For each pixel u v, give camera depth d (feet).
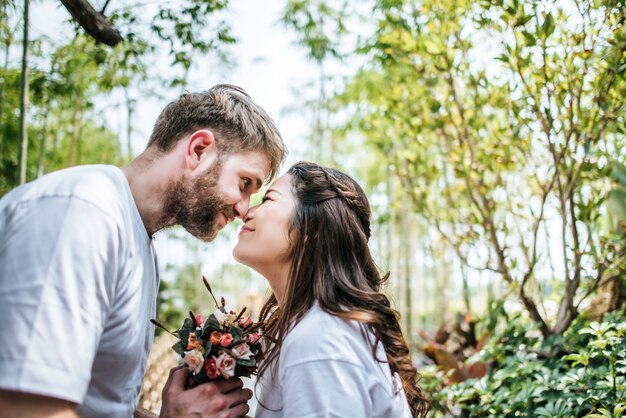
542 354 9.77
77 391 3.57
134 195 4.65
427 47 10.61
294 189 5.21
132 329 4.26
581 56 8.80
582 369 7.34
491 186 11.37
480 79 10.44
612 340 7.16
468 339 13.73
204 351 4.65
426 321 31.89
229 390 4.66
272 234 5.04
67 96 13.52
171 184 4.68
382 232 33.01
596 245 10.03
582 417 7.45
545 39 8.70
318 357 4.25
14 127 16.80
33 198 3.84
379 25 11.69
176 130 4.74
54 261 3.62
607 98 8.80
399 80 12.66
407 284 22.49
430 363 12.94
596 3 8.39
